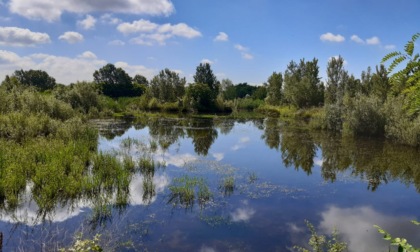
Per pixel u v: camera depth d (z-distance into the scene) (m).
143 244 6.35
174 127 25.03
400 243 2.02
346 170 12.30
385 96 23.77
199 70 51.06
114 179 9.83
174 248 6.23
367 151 15.57
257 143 18.25
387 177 11.38
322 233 6.93
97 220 7.36
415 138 16.19
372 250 6.20
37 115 16.53
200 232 6.91
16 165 9.59
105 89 55.66
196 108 41.34
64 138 14.51
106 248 6.11
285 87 45.56
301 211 8.20
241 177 11.21
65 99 29.41
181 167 12.41
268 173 11.84
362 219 7.73
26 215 7.49
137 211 7.96
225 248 6.26
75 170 10.03
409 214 8.07
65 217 7.48
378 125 19.53
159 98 46.09
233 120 32.03
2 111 17.27
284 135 21.20
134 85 63.00
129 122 27.30
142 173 11.38
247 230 7.04
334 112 23.55
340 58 36.06
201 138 19.83
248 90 82.69
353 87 34.97
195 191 9.57
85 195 8.78
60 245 6.13
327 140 18.83
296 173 11.88
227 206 8.45
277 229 7.11
